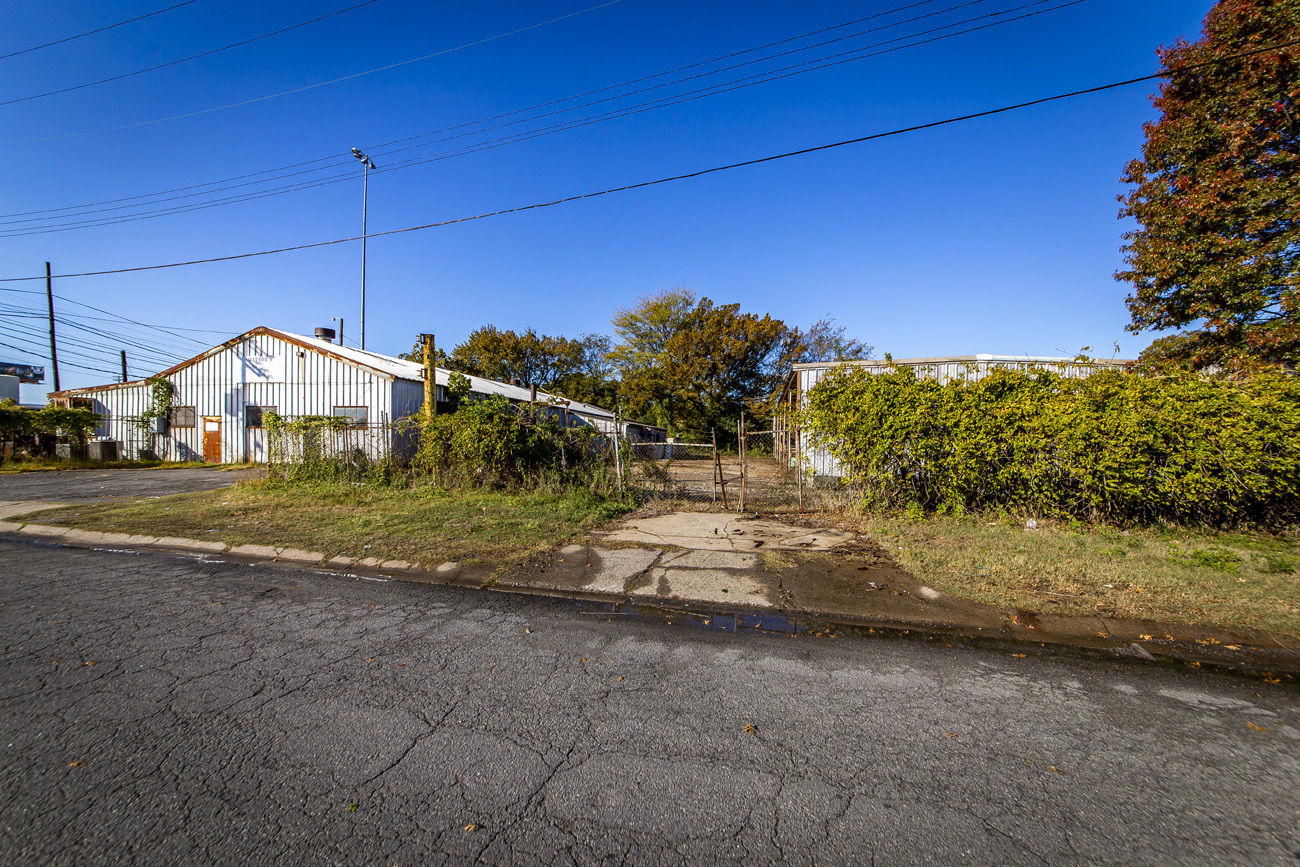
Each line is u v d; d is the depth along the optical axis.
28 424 19.48
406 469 11.90
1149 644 4.30
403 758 2.68
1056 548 6.67
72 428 20.08
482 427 10.84
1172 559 6.25
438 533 7.60
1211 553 6.43
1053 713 3.23
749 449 34.12
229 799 2.36
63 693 3.28
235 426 20.02
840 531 8.00
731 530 8.02
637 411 40.00
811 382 13.31
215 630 4.36
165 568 6.26
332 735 2.88
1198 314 11.08
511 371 47.00
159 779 2.49
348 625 4.52
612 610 5.02
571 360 49.47
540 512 8.99
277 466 12.37
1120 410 7.71
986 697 3.42
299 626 4.48
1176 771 2.68
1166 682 3.67
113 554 6.93
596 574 5.95
